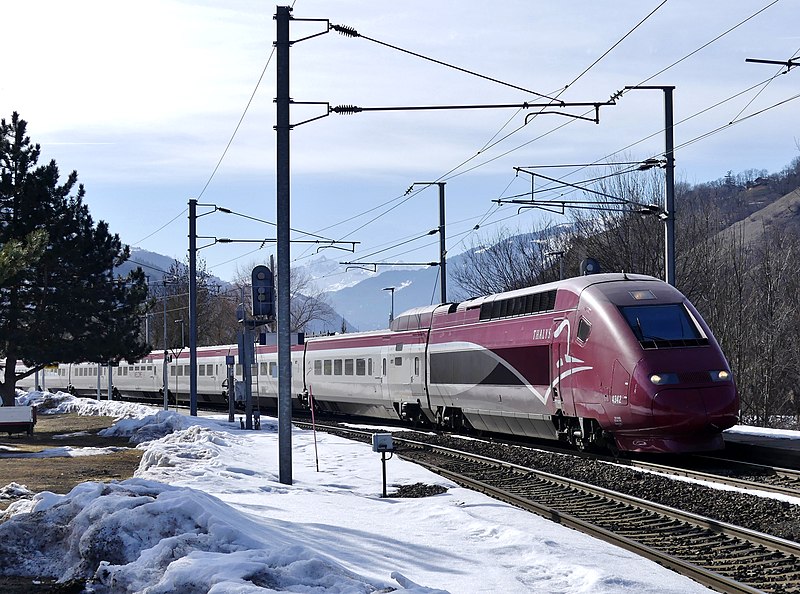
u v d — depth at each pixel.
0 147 42.09
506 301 27.78
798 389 53.06
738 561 11.30
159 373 64.50
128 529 10.27
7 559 10.59
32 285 42.12
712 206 56.81
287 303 19.33
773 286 52.66
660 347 21.19
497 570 10.35
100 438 35.22
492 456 24.27
